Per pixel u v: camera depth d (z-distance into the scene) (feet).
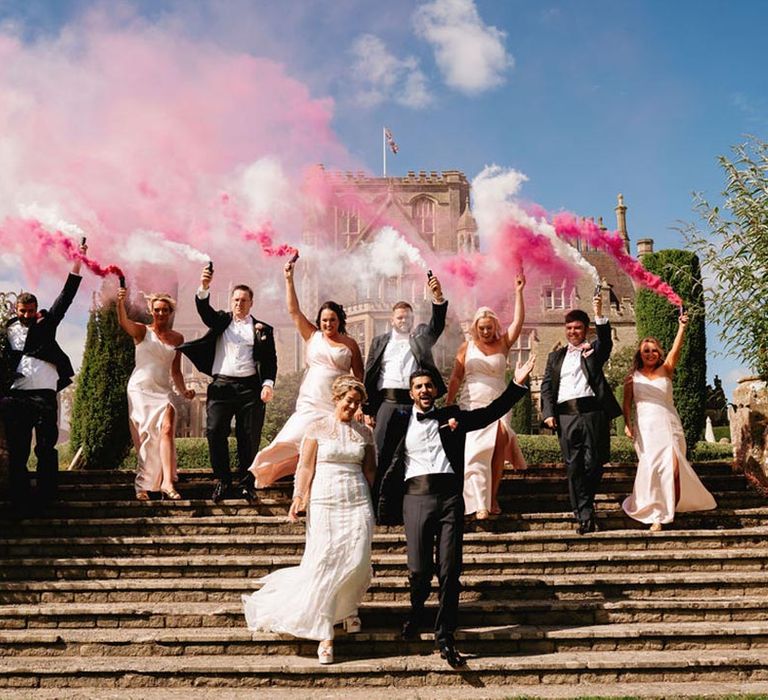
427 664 16.49
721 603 18.76
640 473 23.20
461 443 18.17
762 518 23.73
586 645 17.56
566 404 22.98
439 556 17.33
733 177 24.90
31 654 17.30
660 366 24.34
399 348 22.77
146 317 36.01
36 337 23.53
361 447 18.07
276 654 17.44
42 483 23.16
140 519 22.49
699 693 15.52
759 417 26.68
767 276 24.50
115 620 18.40
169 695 15.67
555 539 22.06
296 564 20.72
